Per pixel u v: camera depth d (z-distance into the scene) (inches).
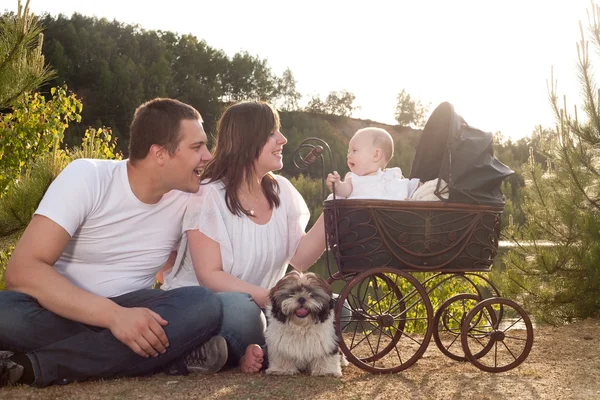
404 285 330.3
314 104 4119.1
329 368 134.3
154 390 119.5
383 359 161.9
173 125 126.1
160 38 3489.2
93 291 131.4
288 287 132.0
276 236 150.7
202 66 3535.9
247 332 134.6
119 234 131.6
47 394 115.2
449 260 141.8
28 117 330.0
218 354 129.1
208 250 141.2
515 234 270.2
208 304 127.8
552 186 265.4
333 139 3494.1
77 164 127.7
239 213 144.6
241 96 3727.9
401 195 156.3
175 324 125.3
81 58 2908.5
